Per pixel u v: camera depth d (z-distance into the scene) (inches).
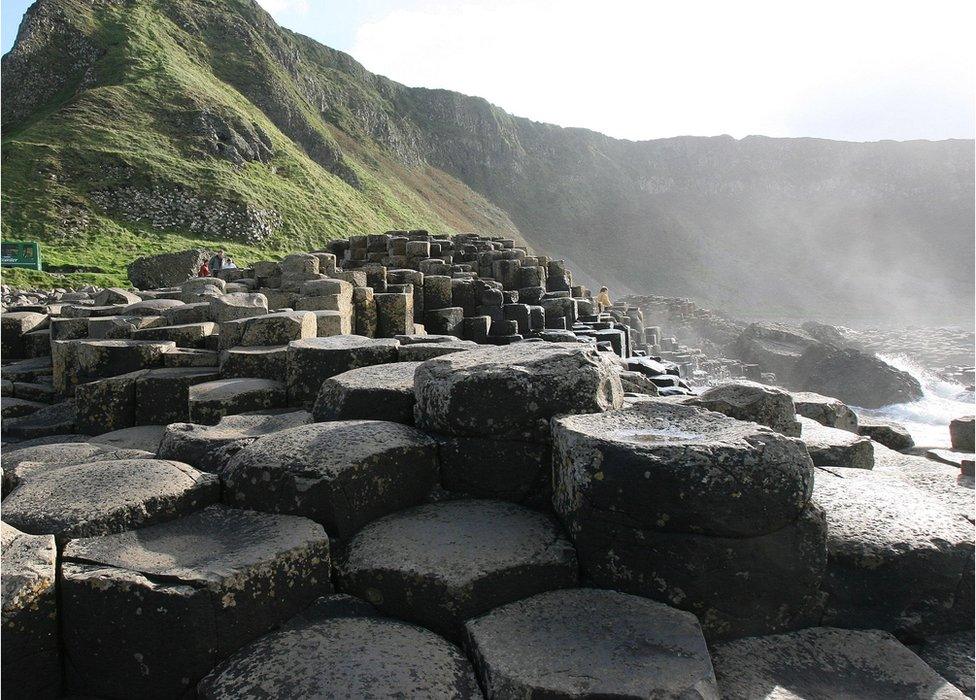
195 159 2170.3
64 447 205.2
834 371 1045.2
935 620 145.6
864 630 141.7
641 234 6190.9
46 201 1699.1
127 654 118.6
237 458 157.8
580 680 109.5
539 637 121.5
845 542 145.0
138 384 277.9
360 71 5949.8
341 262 917.2
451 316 610.9
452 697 110.7
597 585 140.1
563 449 147.9
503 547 140.7
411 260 874.8
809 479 137.4
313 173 2637.8
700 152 7298.2
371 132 5103.3
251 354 272.1
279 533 136.6
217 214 1930.4
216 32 3457.2
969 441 287.0
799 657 131.3
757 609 137.0
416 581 131.6
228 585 119.6
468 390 163.6
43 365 377.4
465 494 167.6
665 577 134.5
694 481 130.8
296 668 114.1
